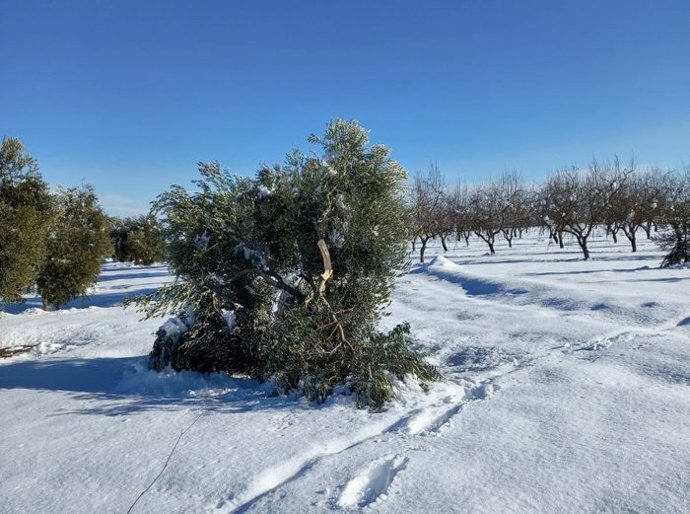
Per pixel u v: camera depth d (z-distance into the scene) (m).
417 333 9.34
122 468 3.95
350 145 6.69
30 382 7.58
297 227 6.61
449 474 3.48
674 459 3.51
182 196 6.70
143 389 6.80
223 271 6.97
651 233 59.72
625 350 6.81
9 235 12.41
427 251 48.41
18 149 14.39
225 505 3.33
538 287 13.92
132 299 6.92
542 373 6.08
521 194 60.94
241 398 6.05
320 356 5.87
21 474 3.97
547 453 3.77
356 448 4.09
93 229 20.97
